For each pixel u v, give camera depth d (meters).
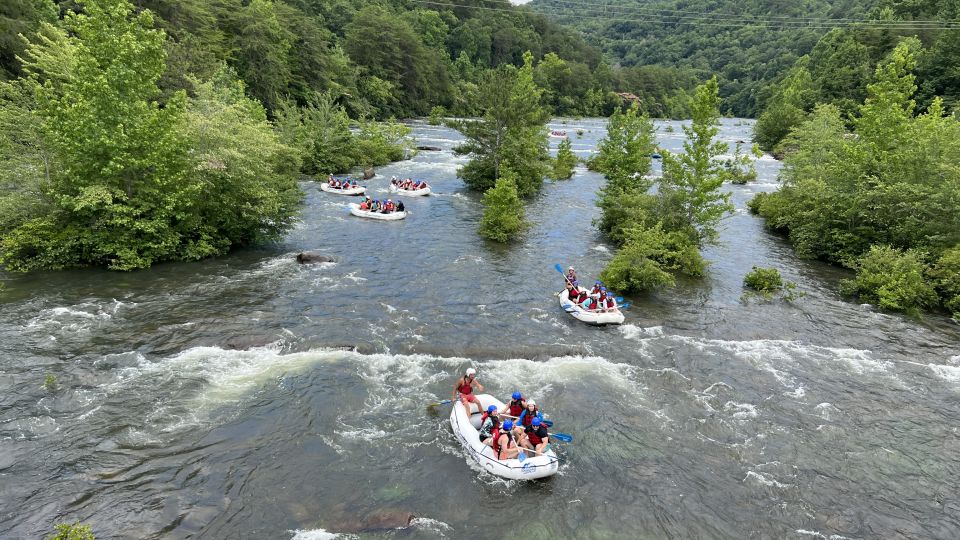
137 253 19.55
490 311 17.75
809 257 25.86
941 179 22.27
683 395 13.18
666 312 18.66
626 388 13.39
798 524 9.15
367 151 47.03
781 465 10.69
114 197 18.89
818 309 19.38
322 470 9.83
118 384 12.05
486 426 10.80
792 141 42.28
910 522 9.29
